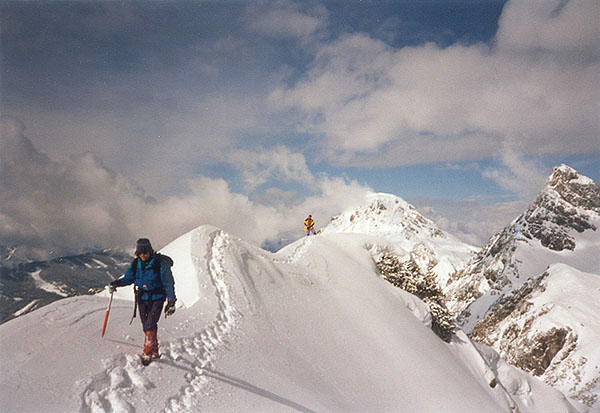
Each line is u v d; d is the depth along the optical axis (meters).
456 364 19.91
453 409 14.10
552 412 27.19
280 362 10.36
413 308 21.83
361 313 17.94
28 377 5.64
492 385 22.91
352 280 20.56
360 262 23.70
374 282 21.69
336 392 10.91
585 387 84.56
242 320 11.57
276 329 12.55
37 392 5.40
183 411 6.25
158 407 6.12
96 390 5.91
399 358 15.86
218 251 14.82
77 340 6.97
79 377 5.99
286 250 21.28
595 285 124.56
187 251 14.41
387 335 17.05
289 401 8.17
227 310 11.73
